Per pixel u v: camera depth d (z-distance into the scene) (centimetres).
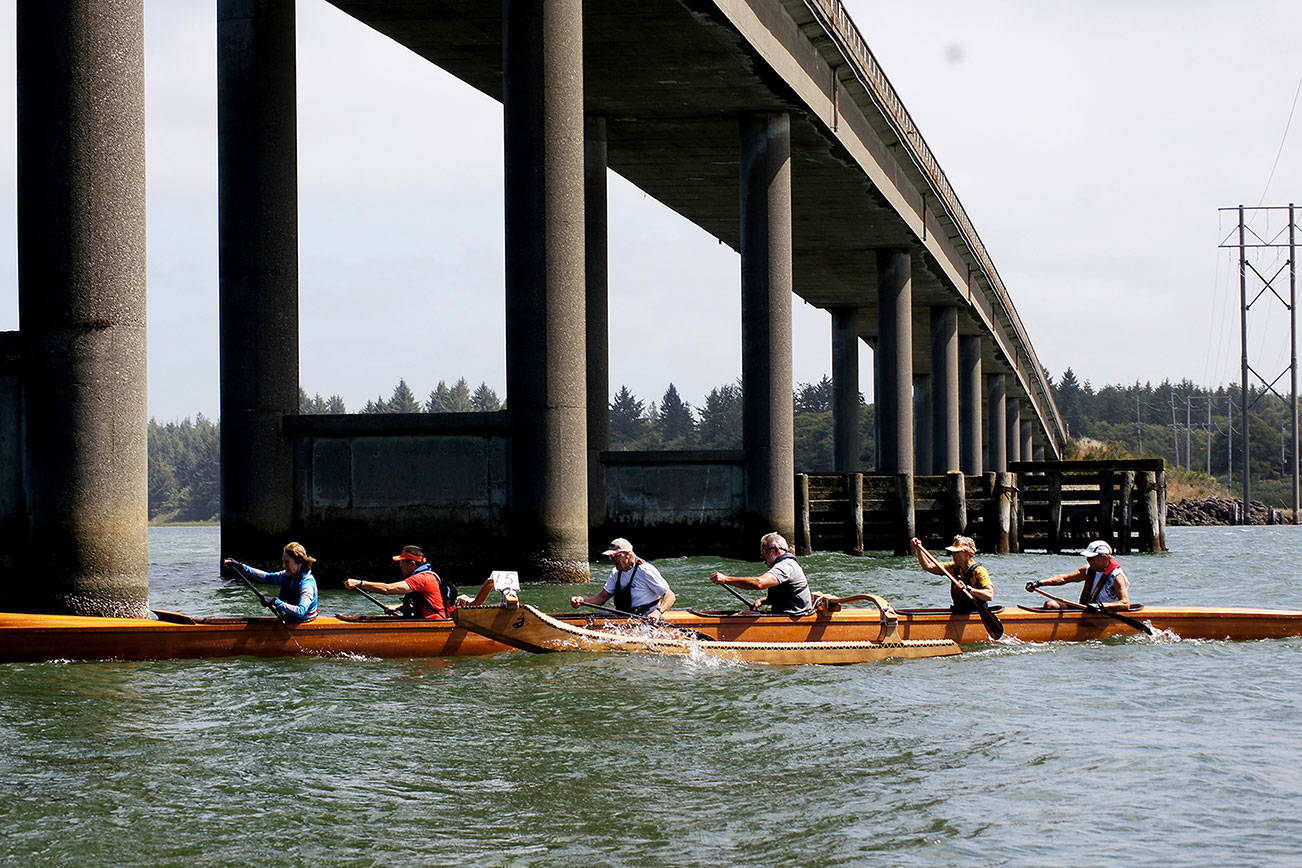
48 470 1775
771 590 1778
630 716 1347
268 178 2633
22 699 1391
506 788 1094
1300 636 1942
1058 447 14562
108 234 1786
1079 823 1007
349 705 1379
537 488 2477
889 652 1738
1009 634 1864
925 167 4866
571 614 1717
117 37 1797
